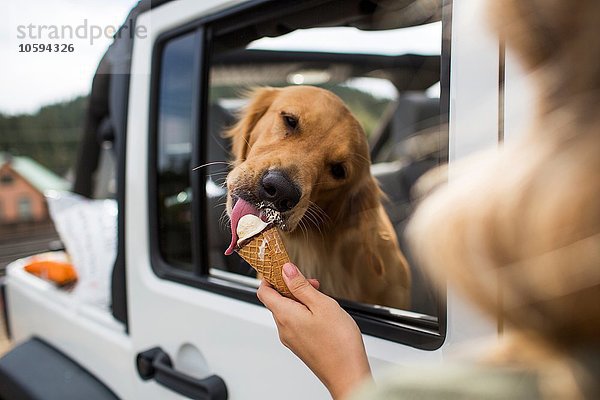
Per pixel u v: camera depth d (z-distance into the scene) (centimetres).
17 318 254
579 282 55
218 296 150
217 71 160
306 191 123
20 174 696
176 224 166
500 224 59
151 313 170
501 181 60
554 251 55
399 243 138
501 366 64
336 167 129
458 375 65
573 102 59
